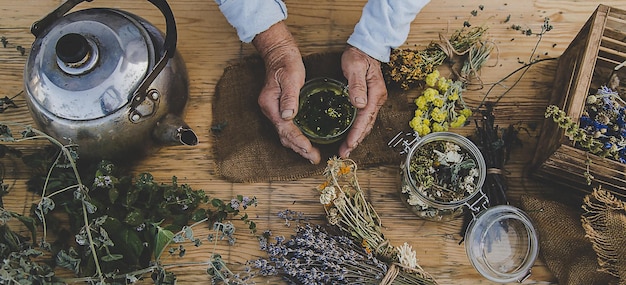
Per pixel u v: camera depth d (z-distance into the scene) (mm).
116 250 968
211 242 1042
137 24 932
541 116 1076
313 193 1058
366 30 989
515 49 1093
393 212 1054
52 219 1001
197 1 1097
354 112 1047
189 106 1076
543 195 1061
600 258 950
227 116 1075
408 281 975
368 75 1025
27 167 1047
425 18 1098
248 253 1042
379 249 983
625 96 1030
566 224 1000
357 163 1062
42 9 1089
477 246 991
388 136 1067
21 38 1083
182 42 1090
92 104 898
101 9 949
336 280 998
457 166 995
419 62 1041
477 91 1082
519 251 1002
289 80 1003
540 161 1015
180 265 960
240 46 1091
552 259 1021
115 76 893
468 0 1100
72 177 981
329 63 1088
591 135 968
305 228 1024
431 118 1055
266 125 1069
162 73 935
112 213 983
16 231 1024
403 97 1078
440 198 1001
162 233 932
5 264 847
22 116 1068
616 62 1010
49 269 891
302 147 1011
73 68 878
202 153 1066
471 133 1070
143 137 958
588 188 1022
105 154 970
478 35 1058
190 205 1017
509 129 1062
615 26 974
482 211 985
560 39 1096
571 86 982
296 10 1098
